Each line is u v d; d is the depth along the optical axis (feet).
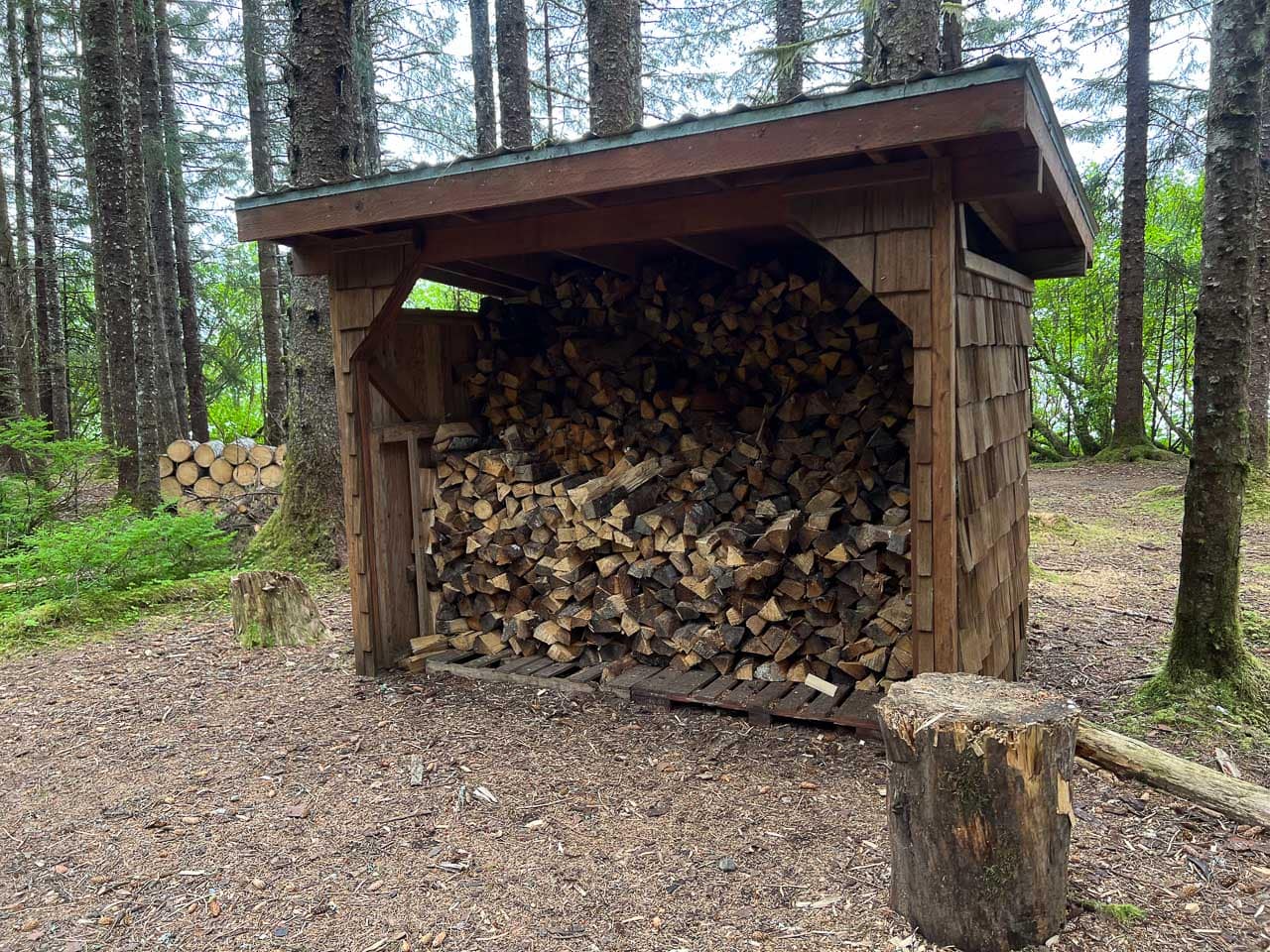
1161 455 44.21
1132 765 9.87
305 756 11.51
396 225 13.20
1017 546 14.67
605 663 14.61
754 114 9.45
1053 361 55.47
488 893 8.11
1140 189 43.57
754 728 12.08
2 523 25.71
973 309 11.34
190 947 7.39
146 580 21.53
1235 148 11.94
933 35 19.62
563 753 11.41
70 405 60.64
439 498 16.07
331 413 23.24
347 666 15.51
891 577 12.33
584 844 9.00
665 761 11.09
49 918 7.87
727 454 14.08
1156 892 7.84
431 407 16.19
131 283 30.63
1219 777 9.48
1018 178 9.36
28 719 13.16
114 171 29.45
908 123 8.78
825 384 13.78
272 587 17.28
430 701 13.56
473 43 37.60
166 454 31.42
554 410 16.22
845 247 10.31
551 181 10.69
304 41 21.12
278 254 46.52
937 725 6.97
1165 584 21.39
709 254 13.17
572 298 16.14
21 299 44.01
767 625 13.30
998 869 6.93
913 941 7.22
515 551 15.08
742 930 7.44
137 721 12.99
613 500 14.20
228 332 60.85
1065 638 16.94
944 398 10.06
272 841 9.21
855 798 9.87
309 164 21.21
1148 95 42.29
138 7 38.91
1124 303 45.80
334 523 23.15
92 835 9.43
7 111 57.72
